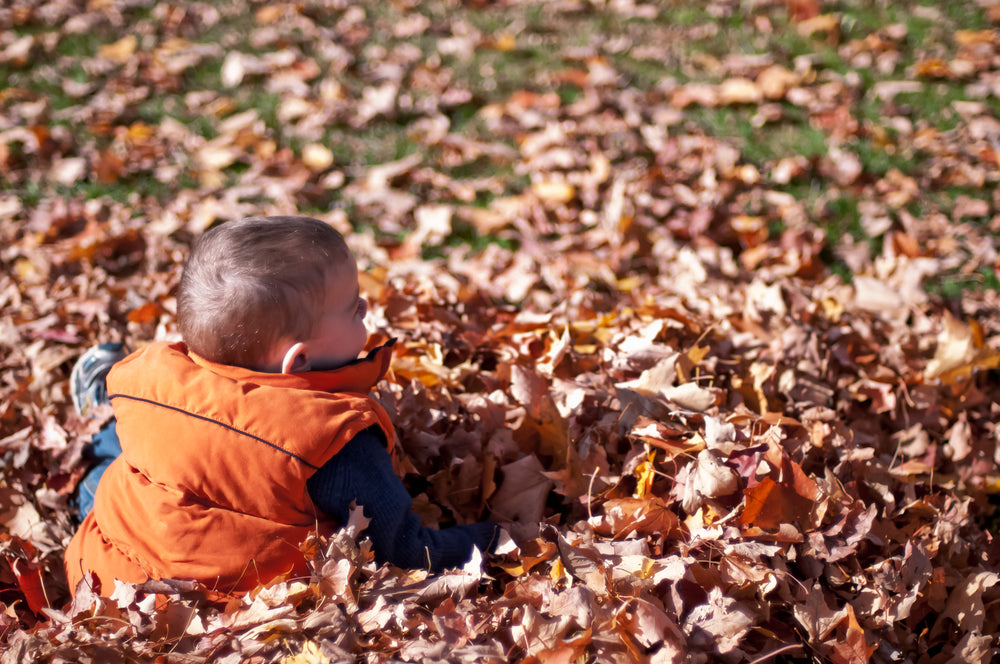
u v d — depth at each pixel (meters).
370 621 1.50
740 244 3.42
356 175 3.83
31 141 3.95
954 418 2.39
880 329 2.73
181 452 1.53
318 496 1.57
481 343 2.50
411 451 2.04
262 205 3.60
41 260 3.13
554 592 1.56
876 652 1.62
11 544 1.88
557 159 3.84
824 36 5.01
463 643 1.47
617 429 2.01
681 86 4.53
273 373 1.59
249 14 5.32
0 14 5.06
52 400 2.40
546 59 4.86
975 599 1.70
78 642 1.46
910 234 3.38
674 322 2.45
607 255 3.25
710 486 1.73
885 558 1.78
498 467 2.01
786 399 2.26
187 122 4.23
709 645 1.51
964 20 5.07
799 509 1.72
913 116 4.22
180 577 1.55
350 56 4.77
